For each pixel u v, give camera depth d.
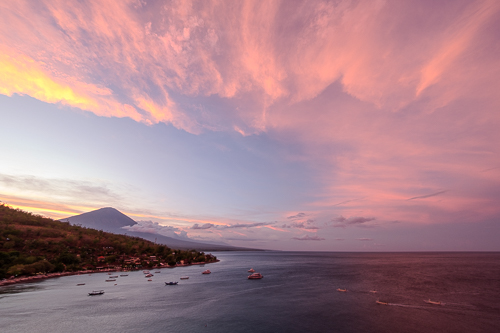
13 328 65.25
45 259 171.25
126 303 92.88
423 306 85.88
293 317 74.75
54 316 75.62
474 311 79.38
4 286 123.00
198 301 96.69
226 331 64.12
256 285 134.75
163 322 71.06
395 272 195.62
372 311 80.19
